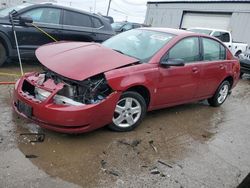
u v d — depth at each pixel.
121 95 4.57
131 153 4.24
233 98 8.29
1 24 7.36
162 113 5.99
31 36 7.81
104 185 3.48
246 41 21.09
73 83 4.30
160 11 28.45
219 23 23.00
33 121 4.25
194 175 3.95
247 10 21.00
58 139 4.30
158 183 3.66
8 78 6.88
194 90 5.93
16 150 3.91
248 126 6.06
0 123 4.55
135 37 5.64
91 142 4.36
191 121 5.83
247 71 11.52
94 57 4.59
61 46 5.11
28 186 3.28
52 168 3.65
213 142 5.04
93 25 8.88
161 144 4.65
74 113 4.02
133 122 4.88
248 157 4.69
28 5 7.90
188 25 25.64
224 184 3.86
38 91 4.33
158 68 4.99
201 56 5.98
